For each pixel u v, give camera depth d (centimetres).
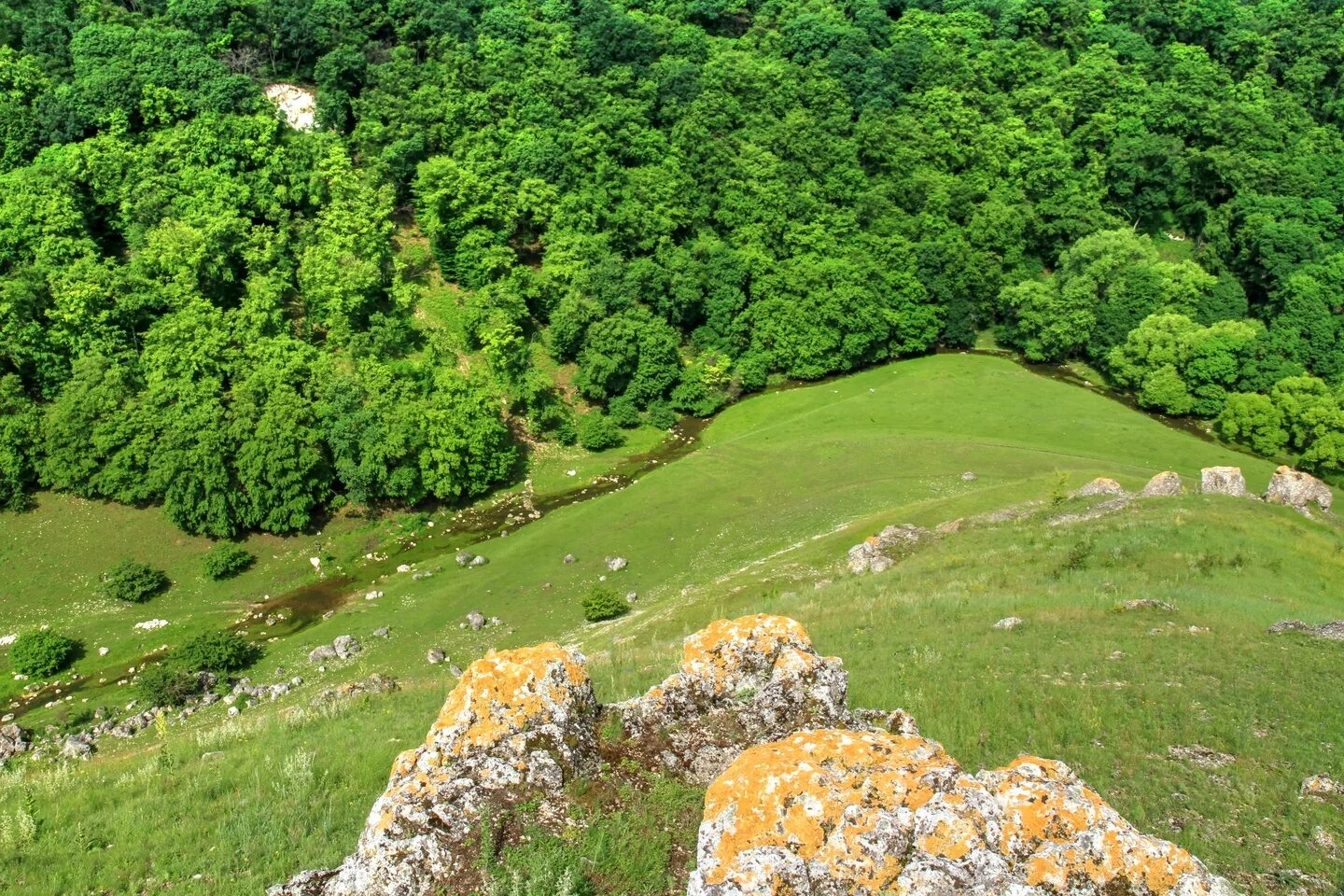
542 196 10906
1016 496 6309
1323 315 10244
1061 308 11244
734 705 1912
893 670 2877
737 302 11062
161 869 1828
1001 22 15100
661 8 15050
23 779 2650
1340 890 1652
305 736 2731
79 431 7431
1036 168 12825
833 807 1358
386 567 7556
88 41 10206
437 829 1538
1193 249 12544
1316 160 12406
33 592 6875
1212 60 14738
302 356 8444
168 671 5519
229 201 9425
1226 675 2652
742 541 6938
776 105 13125
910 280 11444
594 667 3234
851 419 9594
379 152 10912
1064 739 2284
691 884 1344
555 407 9731
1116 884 1275
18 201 8588
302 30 11469
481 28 13000
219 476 7406
